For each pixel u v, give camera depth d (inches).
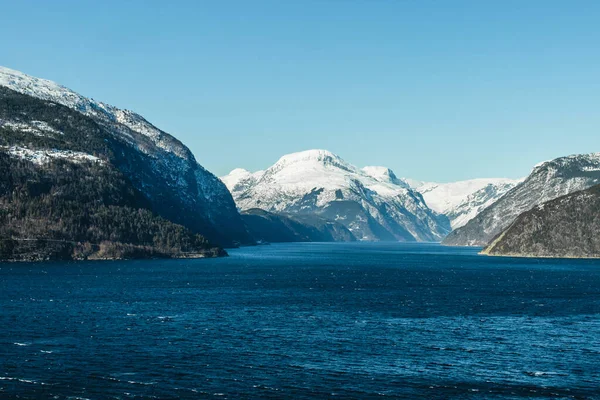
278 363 3693.4
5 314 5132.9
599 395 3184.1
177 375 3432.6
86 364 3609.7
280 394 3152.1
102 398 3068.4
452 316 5393.7
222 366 3617.1
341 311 5649.6
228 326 4803.2
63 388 3193.9
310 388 3245.6
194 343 4178.2
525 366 3676.2
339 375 3467.0
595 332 4665.4
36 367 3528.5
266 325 4867.1
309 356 3858.3
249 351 3971.5
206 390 3201.3
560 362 3767.2
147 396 3102.9
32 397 3061.0
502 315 5467.5
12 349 3902.6
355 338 4392.2
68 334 4377.5
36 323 4756.4
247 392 3176.7
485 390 3240.7
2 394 3088.1
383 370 3567.9
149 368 3555.6
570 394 3196.4
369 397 3125.0
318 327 4798.2
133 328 4653.1
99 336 4338.1
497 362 3754.9
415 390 3233.3
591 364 3722.9
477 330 4722.0
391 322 5059.1
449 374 3503.9
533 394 3193.9
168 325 4805.6
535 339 4397.1
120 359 3727.9
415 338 4404.5
